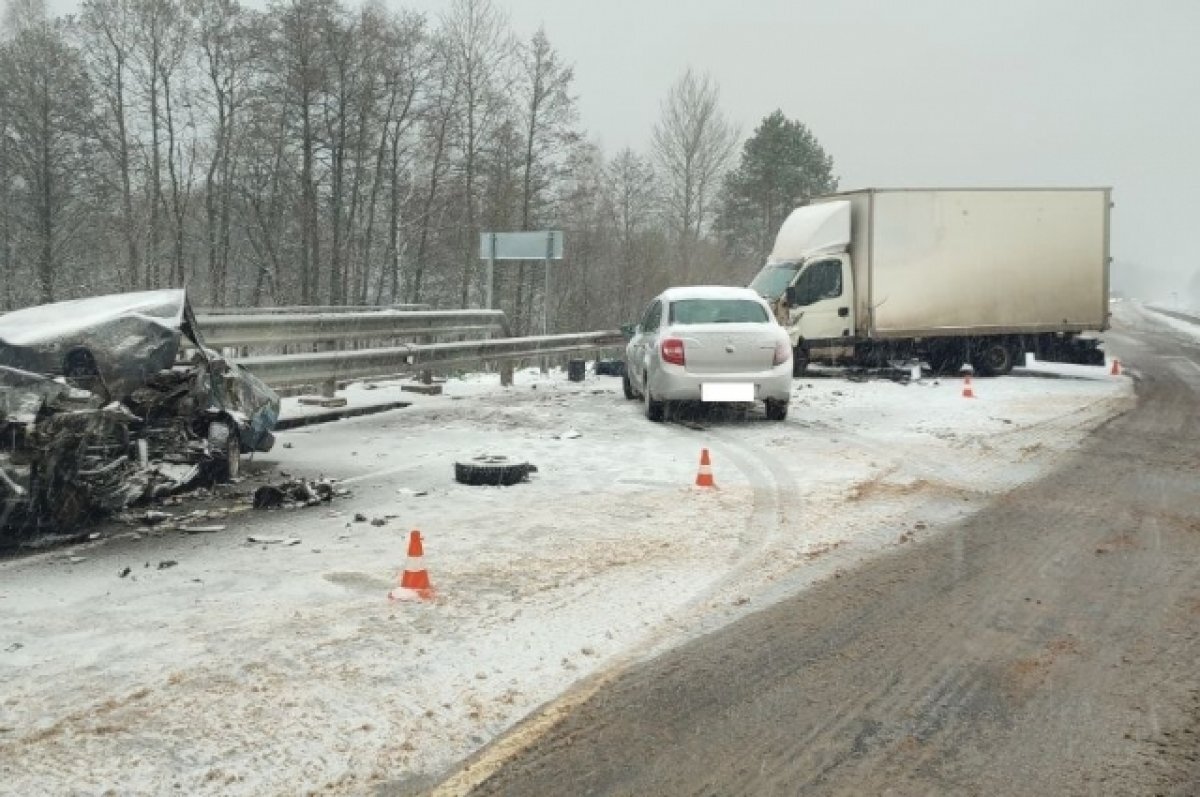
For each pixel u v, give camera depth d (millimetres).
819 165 60844
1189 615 5793
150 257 43156
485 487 9070
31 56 39688
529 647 5145
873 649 5215
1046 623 5641
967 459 10875
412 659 4934
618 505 8414
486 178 41594
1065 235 20391
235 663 4824
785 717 4387
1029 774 3877
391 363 14414
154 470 8055
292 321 12406
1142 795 3715
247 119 41906
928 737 4199
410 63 40781
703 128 54125
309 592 5938
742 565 6691
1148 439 12430
